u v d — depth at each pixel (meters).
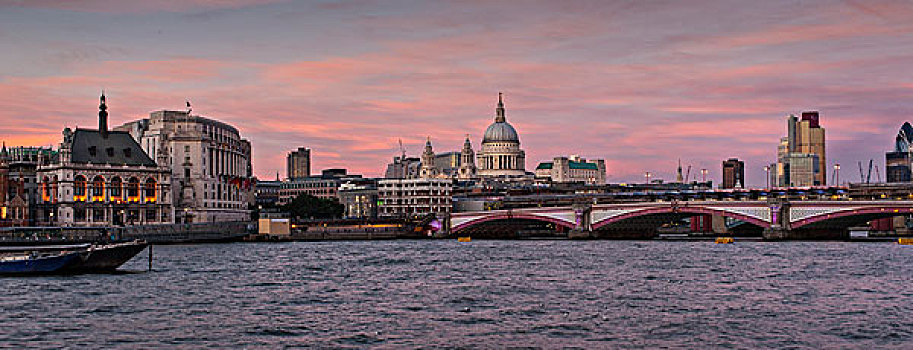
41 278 142.00
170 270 161.75
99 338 91.62
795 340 90.44
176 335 93.38
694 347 87.69
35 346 87.75
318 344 89.19
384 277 149.50
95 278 143.75
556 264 176.12
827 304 112.94
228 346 88.38
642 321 100.75
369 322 100.81
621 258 192.38
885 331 94.62
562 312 107.25
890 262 174.38
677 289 129.00
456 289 130.38
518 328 96.88
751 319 101.88
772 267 164.50
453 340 90.94
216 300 118.38
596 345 88.69
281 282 141.00
